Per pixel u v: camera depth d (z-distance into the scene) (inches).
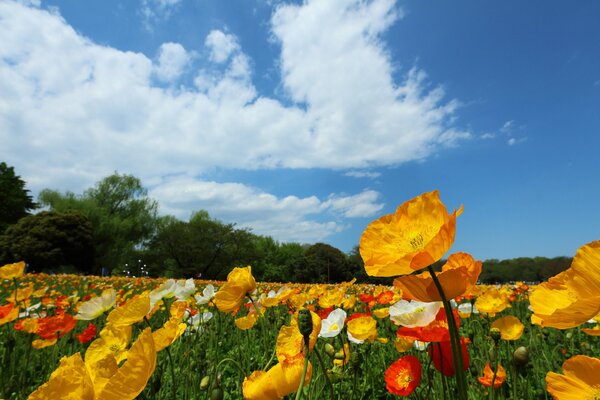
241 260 1900.8
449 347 50.6
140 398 69.8
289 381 42.3
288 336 55.2
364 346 96.2
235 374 123.7
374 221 37.4
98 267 1729.8
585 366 26.7
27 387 107.5
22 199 1708.9
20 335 150.4
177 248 1815.9
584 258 24.5
